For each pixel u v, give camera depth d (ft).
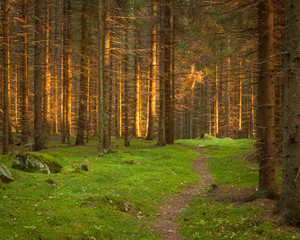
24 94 71.92
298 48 19.25
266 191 27.35
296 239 16.79
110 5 68.18
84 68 77.56
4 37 52.60
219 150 77.36
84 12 75.77
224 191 35.09
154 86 90.17
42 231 18.15
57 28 97.60
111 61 79.10
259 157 28.73
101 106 61.11
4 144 53.06
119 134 112.78
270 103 27.32
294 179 19.40
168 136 88.74
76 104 123.13
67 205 24.38
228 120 115.24
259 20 27.63
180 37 83.05
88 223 20.71
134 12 74.54
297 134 19.31
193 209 27.94
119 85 109.09
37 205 23.22
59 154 58.54
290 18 19.63
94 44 92.79
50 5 79.87
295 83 19.43
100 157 57.88
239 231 19.51
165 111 88.63
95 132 118.83
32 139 89.86
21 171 36.11
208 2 29.37
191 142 101.96
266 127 27.35
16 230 17.43
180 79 116.67
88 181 36.01
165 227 24.02
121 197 28.22
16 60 71.61
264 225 19.17
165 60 83.97
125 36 81.97
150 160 59.06
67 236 18.15
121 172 43.70
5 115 53.21
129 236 20.70
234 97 143.64
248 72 29.37
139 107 112.98
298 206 19.19
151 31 88.79
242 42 41.68
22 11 66.33
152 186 37.73
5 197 23.90
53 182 32.71
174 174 45.42
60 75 105.40
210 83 129.18
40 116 64.08
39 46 64.49
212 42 34.45
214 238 19.35
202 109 123.24
